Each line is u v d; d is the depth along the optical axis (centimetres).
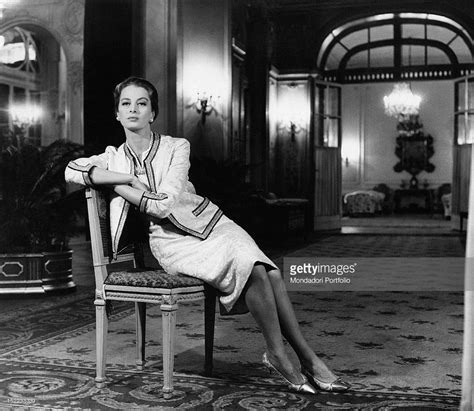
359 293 615
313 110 1630
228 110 1149
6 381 311
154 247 315
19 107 1539
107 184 298
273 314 296
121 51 1030
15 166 583
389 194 2330
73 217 604
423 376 324
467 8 1573
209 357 323
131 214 322
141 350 338
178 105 984
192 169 1070
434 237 1352
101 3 1029
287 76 1638
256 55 1542
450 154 2320
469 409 221
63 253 597
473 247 221
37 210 583
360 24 1817
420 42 2098
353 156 2389
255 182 1552
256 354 369
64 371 329
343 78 2230
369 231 1543
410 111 2072
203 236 305
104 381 304
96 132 1041
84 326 446
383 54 2236
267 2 1553
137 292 293
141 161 317
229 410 271
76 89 1397
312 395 292
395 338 415
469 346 222
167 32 966
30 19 1416
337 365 346
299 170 1630
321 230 1595
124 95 316
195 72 1139
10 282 567
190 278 299
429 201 2300
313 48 1634
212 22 1139
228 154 1148
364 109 2375
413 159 2334
